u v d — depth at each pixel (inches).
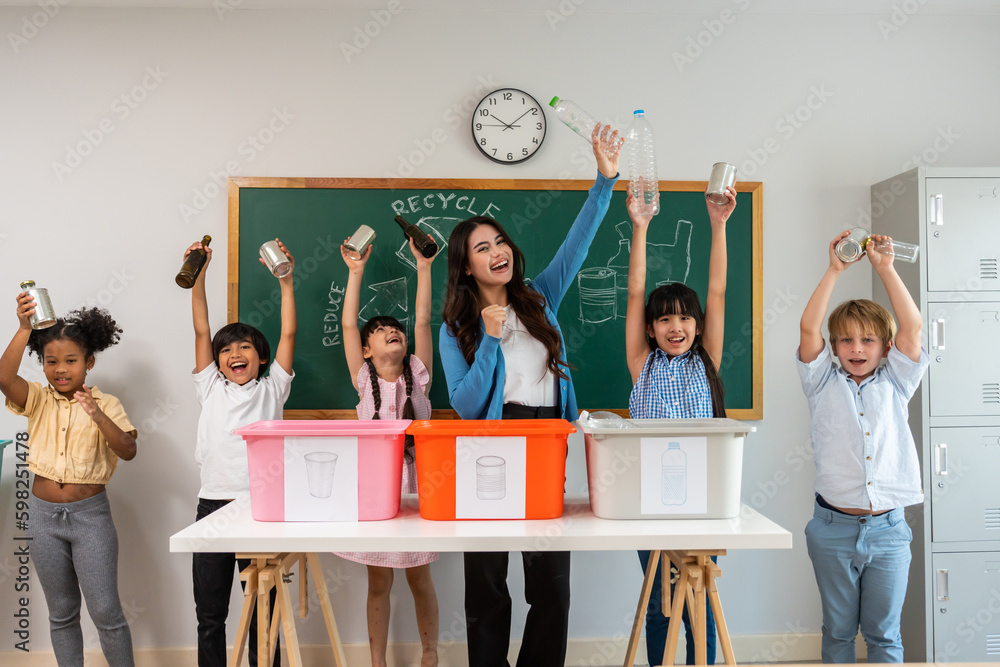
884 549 67.6
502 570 68.0
